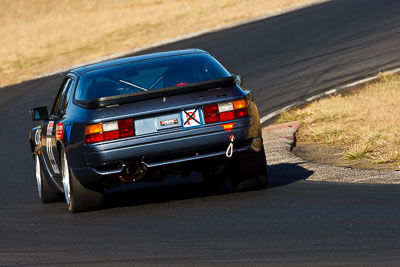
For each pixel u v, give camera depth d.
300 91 58.06
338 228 20.38
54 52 122.75
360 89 54.72
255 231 21.20
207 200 27.31
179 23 133.88
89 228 24.72
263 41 88.12
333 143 37.75
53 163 30.34
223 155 25.91
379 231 19.48
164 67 28.00
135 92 26.36
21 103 76.38
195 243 20.58
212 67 28.09
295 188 27.55
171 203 27.70
